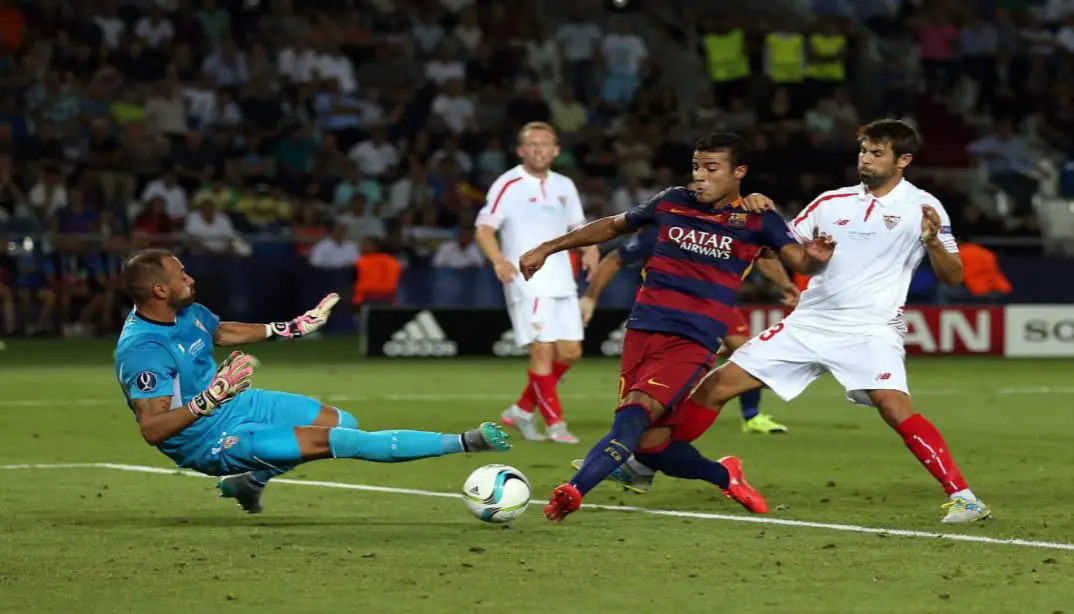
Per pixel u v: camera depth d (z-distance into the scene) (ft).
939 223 92.38
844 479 113.80
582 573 74.54
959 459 127.65
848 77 361.71
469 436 86.69
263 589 70.33
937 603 67.62
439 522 91.25
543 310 139.85
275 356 255.50
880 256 96.22
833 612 65.77
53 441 137.49
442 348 248.93
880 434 147.74
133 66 312.09
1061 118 365.61
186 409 84.69
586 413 169.68
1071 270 289.53
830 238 88.89
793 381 96.63
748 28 359.05
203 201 283.59
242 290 279.28
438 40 344.69
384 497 102.12
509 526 89.71
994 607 66.80
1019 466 122.72
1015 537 86.12
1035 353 266.16
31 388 195.11
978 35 369.09
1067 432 150.71
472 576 73.67
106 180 290.76
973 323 263.90
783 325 97.19
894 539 85.25
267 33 330.95
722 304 90.79
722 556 79.51
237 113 312.71
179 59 314.76
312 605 66.80
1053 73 372.38
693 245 90.84
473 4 353.92
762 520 92.48
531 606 66.74
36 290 277.64
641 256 135.13
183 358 87.45
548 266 140.67
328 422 90.89
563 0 373.61
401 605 66.85
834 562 77.82
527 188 141.08
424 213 296.92
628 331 92.32
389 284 269.44
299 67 324.80
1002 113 365.61
